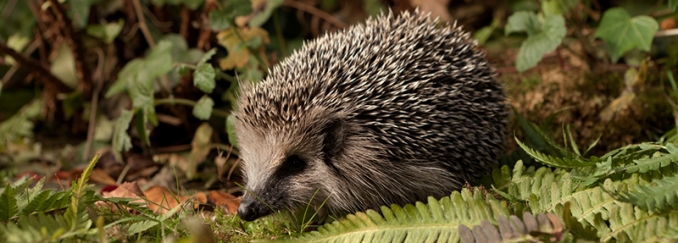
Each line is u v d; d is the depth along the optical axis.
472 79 2.37
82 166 2.51
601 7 2.62
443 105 2.35
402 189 2.35
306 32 2.68
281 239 2.25
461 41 2.40
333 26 2.68
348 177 2.35
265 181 2.34
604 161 2.27
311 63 2.36
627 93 2.48
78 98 2.59
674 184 2.20
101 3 2.59
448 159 2.35
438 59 2.37
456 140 2.35
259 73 2.46
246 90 2.38
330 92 2.34
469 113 2.36
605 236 2.19
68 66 2.60
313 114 2.33
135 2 2.54
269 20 2.62
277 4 2.50
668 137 2.40
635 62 2.53
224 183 2.45
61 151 2.58
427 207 2.22
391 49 2.37
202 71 2.41
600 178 2.25
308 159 2.35
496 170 2.31
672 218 2.18
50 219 2.20
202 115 2.42
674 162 2.24
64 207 2.26
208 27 2.51
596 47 2.55
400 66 2.35
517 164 2.31
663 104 2.48
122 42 2.60
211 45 2.53
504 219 2.18
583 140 2.49
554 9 2.53
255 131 2.35
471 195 2.24
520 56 2.45
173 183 2.46
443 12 2.59
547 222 2.17
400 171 2.34
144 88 2.44
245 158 2.36
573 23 2.53
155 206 2.37
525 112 2.50
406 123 2.33
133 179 2.48
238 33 2.46
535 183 2.27
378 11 2.67
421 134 2.33
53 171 2.52
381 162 2.34
